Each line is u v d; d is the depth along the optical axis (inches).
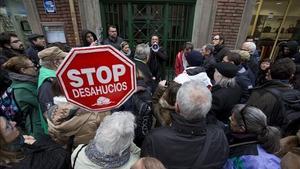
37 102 77.8
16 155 46.1
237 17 171.8
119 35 190.5
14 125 50.4
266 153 47.0
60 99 56.2
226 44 182.1
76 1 168.4
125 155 42.3
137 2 177.2
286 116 72.2
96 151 41.1
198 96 43.9
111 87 44.5
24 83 75.1
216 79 78.7
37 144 50.8
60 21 174.6
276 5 227.9
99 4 175.2
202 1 169.0
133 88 46.5
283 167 43.4
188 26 186.4
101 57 41.1
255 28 240.8
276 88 76.2
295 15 233.0
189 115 44.0
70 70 40.4
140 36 190.9
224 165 49.0
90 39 144.6
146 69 97.3
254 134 46.9
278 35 242.8
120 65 43.3
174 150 45.2
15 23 187.9
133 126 43.0
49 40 181.3
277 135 47.5
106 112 55.5
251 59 128.6
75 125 50.4
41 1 167.6
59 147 49.4
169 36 191.3
